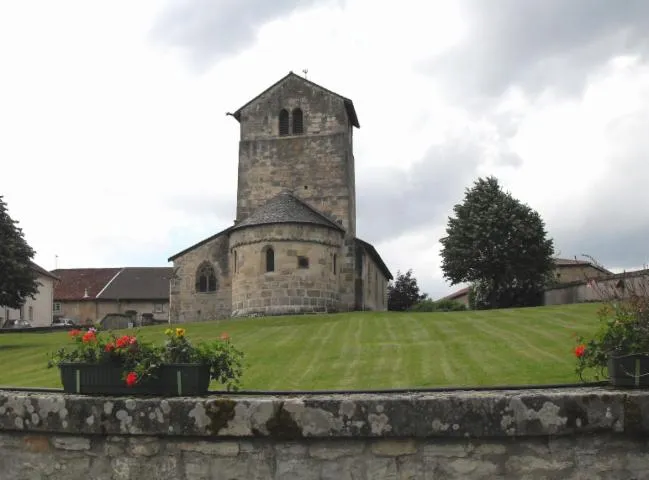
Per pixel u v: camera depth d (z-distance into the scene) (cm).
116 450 681
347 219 4066
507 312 3000
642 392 624
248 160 4219
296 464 646
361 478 635
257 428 646
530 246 4912
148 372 695
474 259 4966
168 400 674
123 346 712
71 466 691
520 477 615
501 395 632
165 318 7538
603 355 703
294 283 3541
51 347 2809
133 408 675
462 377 1502
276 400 653
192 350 730
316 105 4197
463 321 2709
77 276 8031
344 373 1675
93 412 685
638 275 2098
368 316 3144
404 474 629
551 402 612
